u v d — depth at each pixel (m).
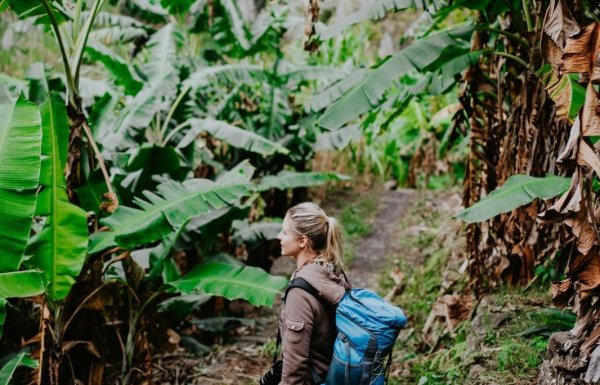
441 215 8.66
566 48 2.63
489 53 4.32
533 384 3.25
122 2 6.84
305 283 2.60
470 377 3.60
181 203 3.69
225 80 6.16
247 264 6.85
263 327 6.29
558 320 3.75
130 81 5.61
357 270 7.43
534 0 4.03
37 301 3.60
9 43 10.67
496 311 4.15
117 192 4.32
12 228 3.02
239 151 7.07
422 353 4.91
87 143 4.27
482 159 4.73
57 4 4.65
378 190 11.18
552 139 4.02
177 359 5.36
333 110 3.91
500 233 4.60
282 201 8.48
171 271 4.96
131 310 4.26
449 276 5.79
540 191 3.22
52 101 3.42
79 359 4.31
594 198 3.01
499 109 4.47
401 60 3.98
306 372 2.56
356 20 4.09
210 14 6.98
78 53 3.99
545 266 4.42
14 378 4.02
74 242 3.46
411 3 4.03
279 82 7.00
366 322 2.52
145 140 5.60
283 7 7.69
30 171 3.05
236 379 4.95
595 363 2.61
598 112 2.62
